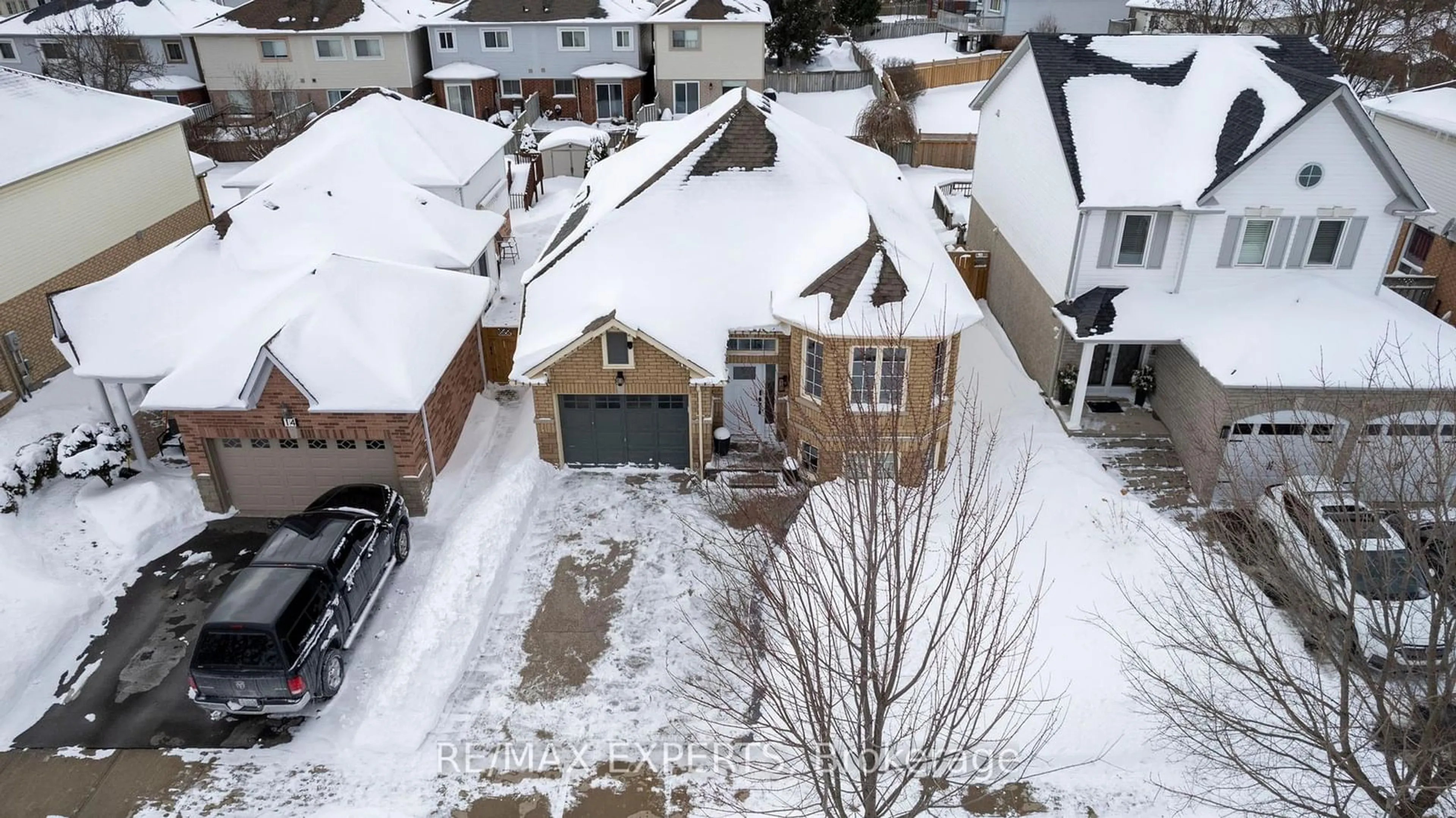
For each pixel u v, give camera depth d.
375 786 13.59
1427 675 10.59
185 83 48.75
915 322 17.61
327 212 23.84
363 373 18.27
